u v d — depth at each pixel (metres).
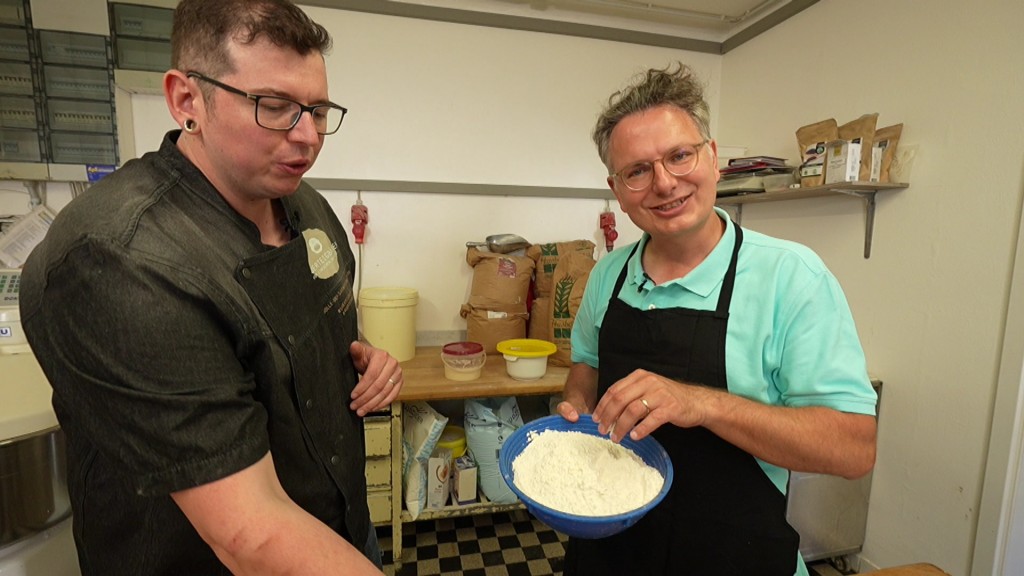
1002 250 1.44
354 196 2.28
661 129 0.89
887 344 1.79
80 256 0.54
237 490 0.55
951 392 1.59
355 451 0.98
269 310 0.74
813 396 0.84
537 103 2.43
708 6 2.35
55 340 0.56
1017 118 1.39
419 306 2.41
